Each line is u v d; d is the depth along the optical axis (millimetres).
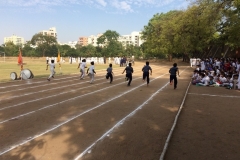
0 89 12953
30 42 95062
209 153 4723
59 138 5527
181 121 6949
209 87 14539
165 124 6645
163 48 48812
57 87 13984
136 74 24141
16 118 7164
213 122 6867
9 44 91875
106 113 7848
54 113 7797
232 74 15281
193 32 35438
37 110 8188
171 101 9961
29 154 4664
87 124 6609
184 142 5297
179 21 38344
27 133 5852
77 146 5059
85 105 9062
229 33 26438
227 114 7809
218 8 25188
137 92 12359
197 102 9789
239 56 33281
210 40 36906
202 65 25922
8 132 5906
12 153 4699
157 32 55406
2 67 31125
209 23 27547
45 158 4492
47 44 92125
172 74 13781
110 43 90812
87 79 18688
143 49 75250
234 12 23812
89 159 4445
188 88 13844
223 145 5141
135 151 4801
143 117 7371
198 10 30672
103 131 6027
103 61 50094
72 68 31828
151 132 5961
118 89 13422
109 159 4441
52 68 17391
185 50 43062
